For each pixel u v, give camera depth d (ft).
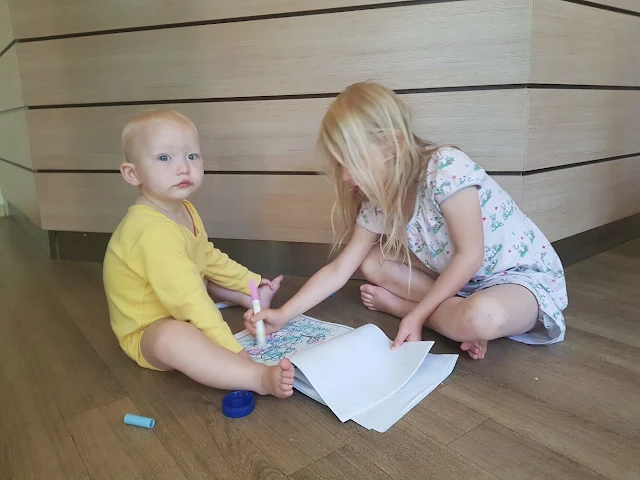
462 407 3.11
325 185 5.37
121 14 5.72
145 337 3.53
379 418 2.99
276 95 5.32
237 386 3.24
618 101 5.80
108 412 3.22
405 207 3.94
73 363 3.88
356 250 4.27
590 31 5.10
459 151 3.82
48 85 6.25
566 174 5.27
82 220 6.55
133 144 3.80
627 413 3.03
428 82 4.79
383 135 3.48
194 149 3.91
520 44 4.50
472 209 3.64
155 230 3.60
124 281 3.69
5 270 6.33
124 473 2.67
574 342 3.94
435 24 4.66
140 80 5.82
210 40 5.41
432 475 2.56
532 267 4.05
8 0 6.15
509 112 4.65
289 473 2.61
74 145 6.32
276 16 5.14
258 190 5.63
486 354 3.76
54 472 2.71
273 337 4.04
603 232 6.29
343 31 4.94
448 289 3.68
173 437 2.94
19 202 8.41
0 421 3.17
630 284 5.17
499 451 2.72
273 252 5.78
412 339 3.66
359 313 4.60
